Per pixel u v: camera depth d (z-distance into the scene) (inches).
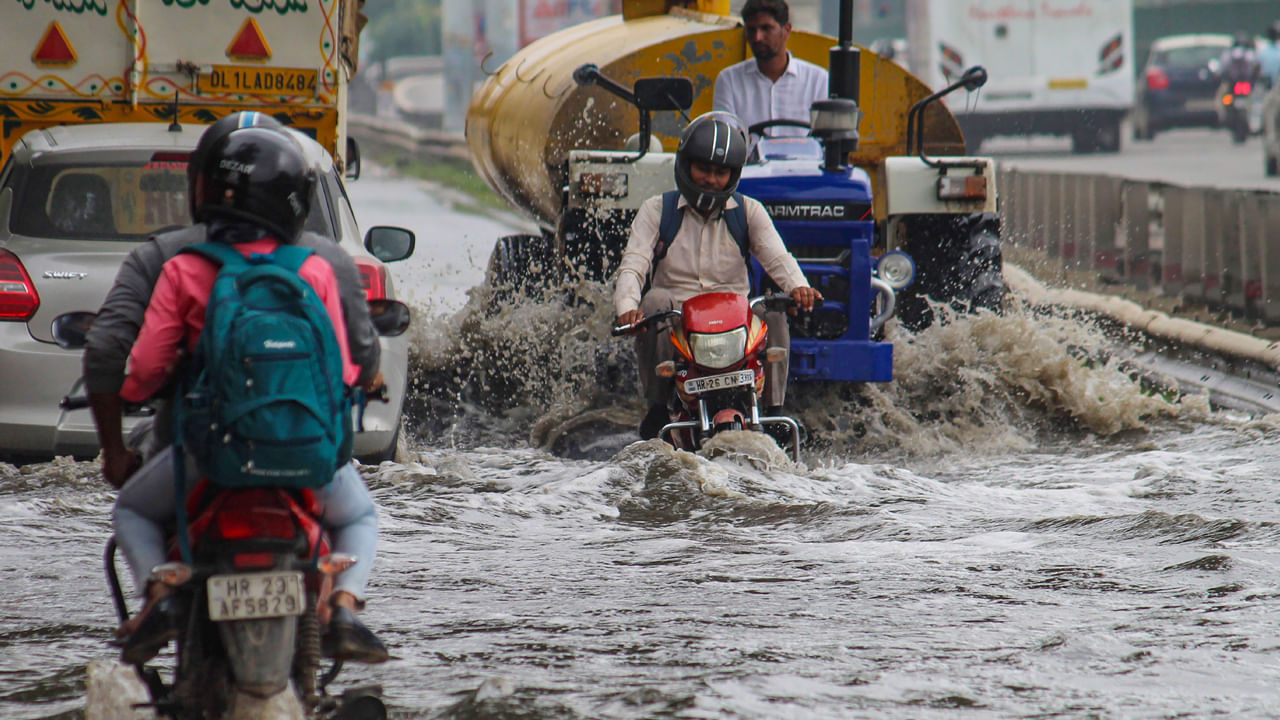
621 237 1175.0
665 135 1384.1
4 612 605.0
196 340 407.8
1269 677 498.6
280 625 397.1
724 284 985.5
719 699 474.9
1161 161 4419.3
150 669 464.4
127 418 850.8
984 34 4296.3
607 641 557.0
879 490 864.3
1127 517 762.8
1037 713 462.9
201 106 1258.6
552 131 1368.1
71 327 457.7
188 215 943.7
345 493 433.7
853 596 625.6
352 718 426.6
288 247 416.8
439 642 559.2
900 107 1402.6
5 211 916.0
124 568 679.7
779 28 1263.5
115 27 1234.6
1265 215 1496.1
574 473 896.3
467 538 753.6
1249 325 1525.6
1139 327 1700.3
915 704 472.7
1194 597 611.5
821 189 1063.6
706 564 693.9
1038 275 2209.6
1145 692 482.0
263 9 1256.8
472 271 2180.1
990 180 1213.7
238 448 385.1
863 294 1058.7
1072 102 4333.2
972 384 1123.3
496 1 4520.2
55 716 470.0
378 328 490.6
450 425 1139.9
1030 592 626.8
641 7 1638.8
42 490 840.9
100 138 965.2
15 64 1223.5
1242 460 960.9
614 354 1131.9
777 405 941.2
